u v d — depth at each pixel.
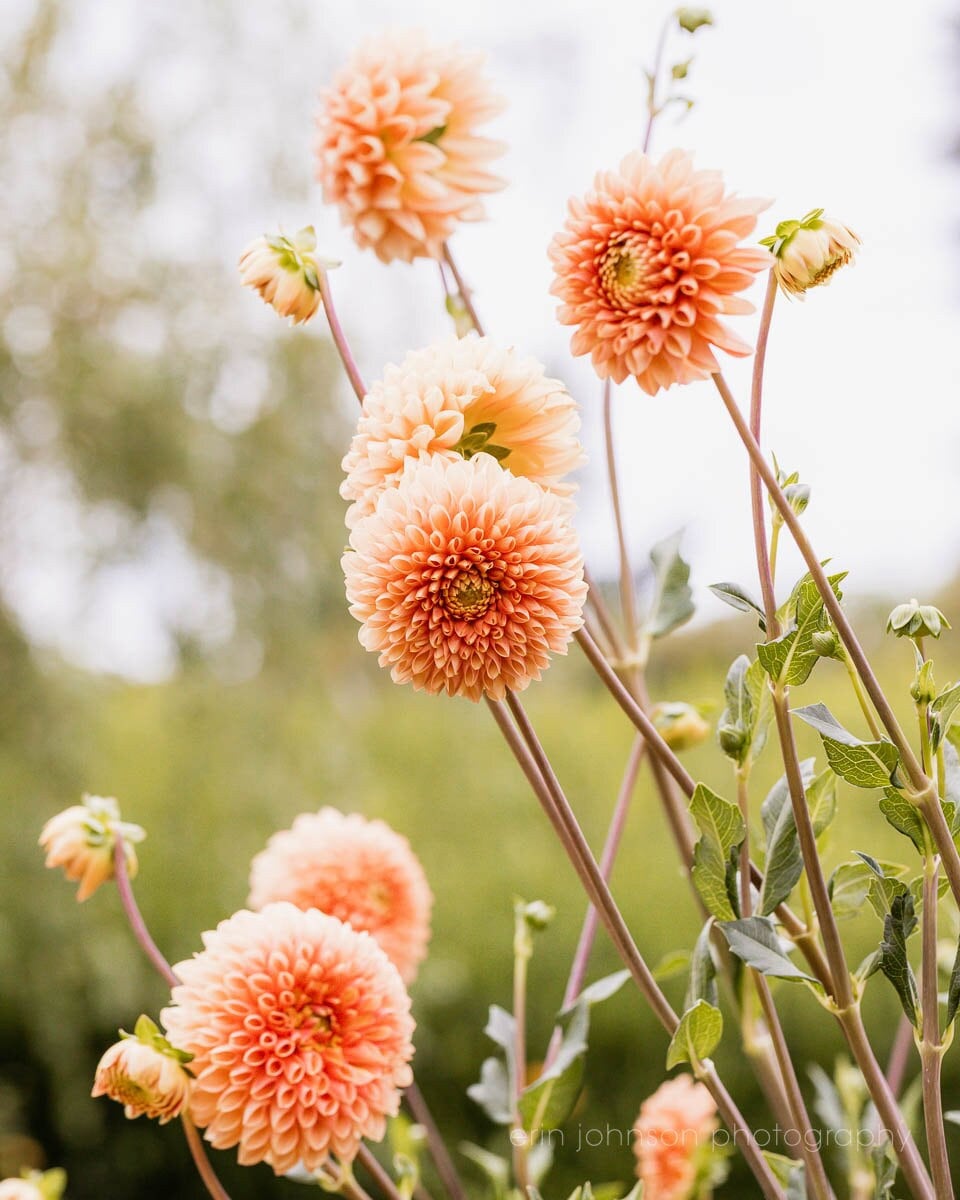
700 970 0.82
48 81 3.40
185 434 3.33
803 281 0.80
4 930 3.27
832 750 0.78
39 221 3.39
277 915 0.89
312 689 3.75
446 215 0.94
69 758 3.45
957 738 0.85
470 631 0.79
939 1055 0.79
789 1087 0.84
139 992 3.34
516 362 0.83
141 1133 3.19
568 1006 0.93
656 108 0.97
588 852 0.83
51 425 3.35
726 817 0.81
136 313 3.43
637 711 0.82
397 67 0.94
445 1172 1.09
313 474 3.63
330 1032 0.87
